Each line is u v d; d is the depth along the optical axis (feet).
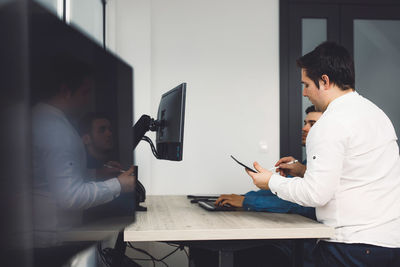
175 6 10.17
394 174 4.14
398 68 10.65
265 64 10.36
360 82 10.55
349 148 4.00
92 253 6.52
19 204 3.33
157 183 9.99
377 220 3.98
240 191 10.23
